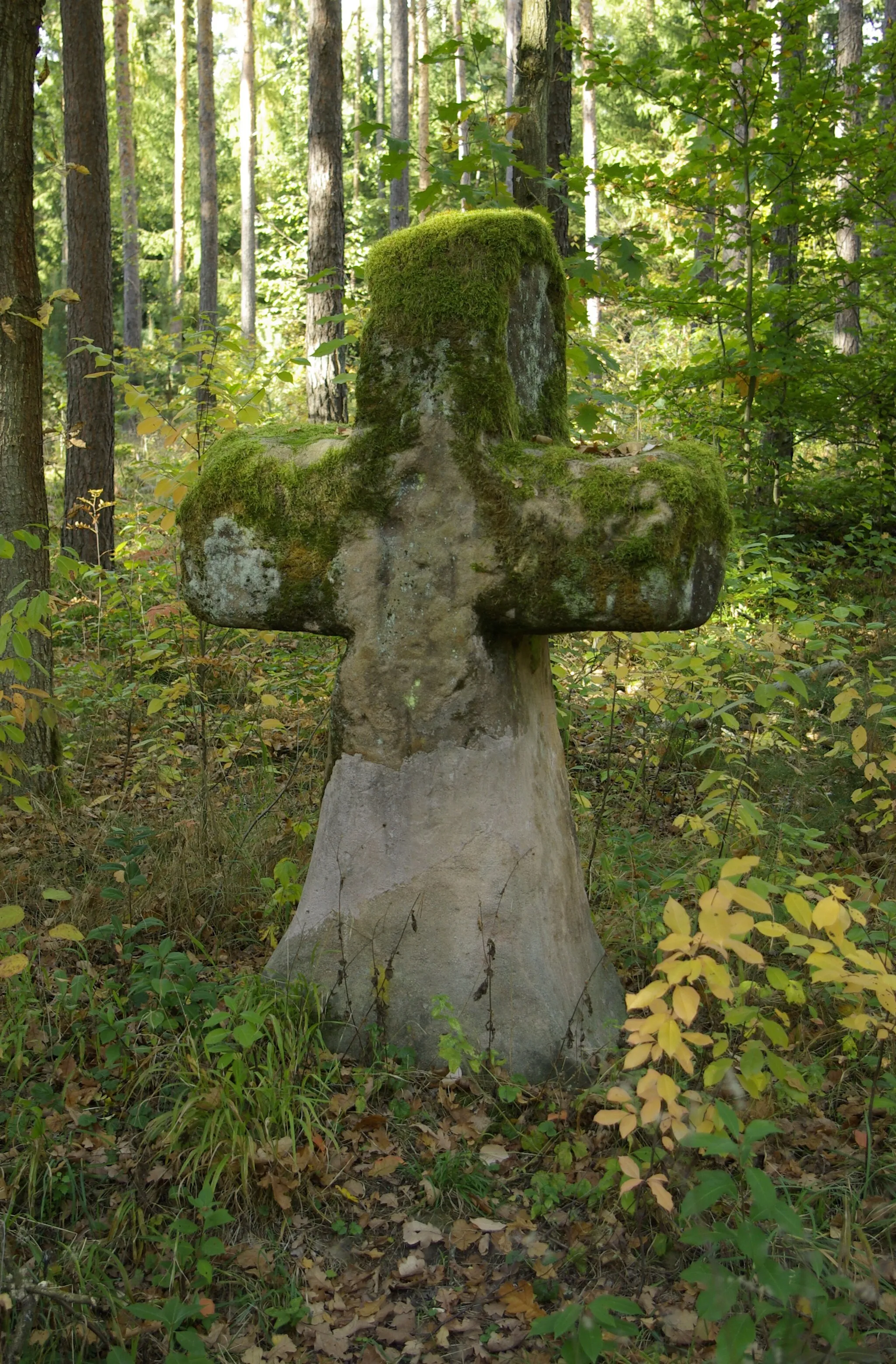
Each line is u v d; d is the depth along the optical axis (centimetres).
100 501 780
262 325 1705
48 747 452
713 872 315
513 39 1582
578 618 265
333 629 293
